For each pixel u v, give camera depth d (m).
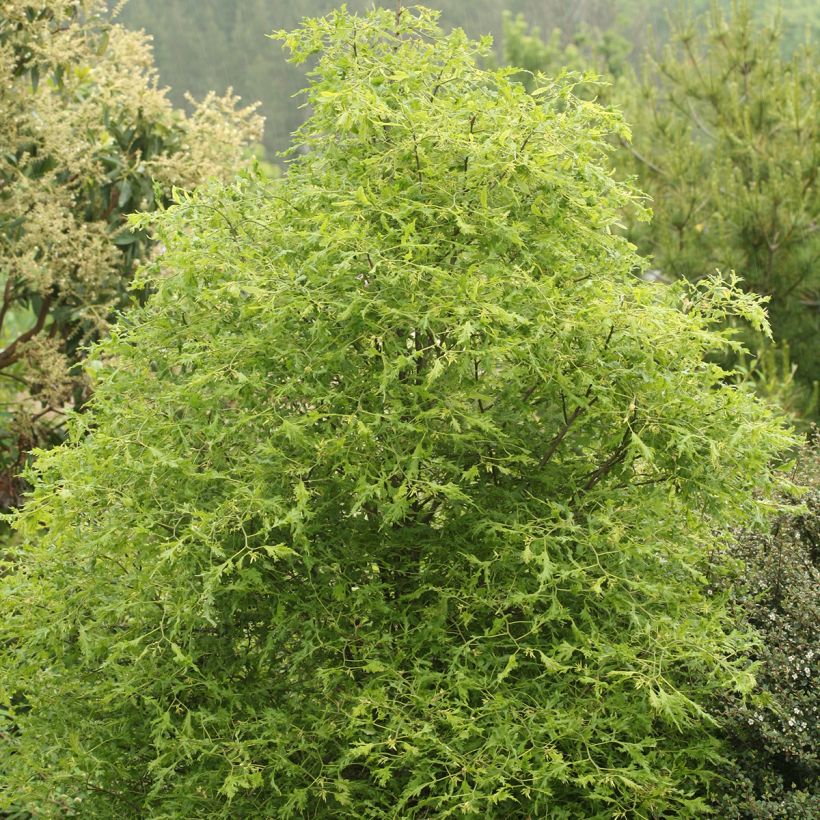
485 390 3.62
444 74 3.67
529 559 3.16
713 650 3.36
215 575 3.08
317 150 3.85
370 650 3.27
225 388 3.34
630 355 3.36
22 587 3.63
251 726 3.24
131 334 3.75
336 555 3.50
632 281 3.78
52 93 6.97
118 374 3.66
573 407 3.46
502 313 3.06
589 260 3.74
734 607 3.90
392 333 3.32
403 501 3.18
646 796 3.19
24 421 6.63
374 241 3.22
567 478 3.63
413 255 3.37
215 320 3.59
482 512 3.40
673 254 7.73
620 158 8.57
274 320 3.31
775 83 8.38
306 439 3.20
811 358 7.77
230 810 3.26
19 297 6.79
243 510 3.22
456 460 3.50
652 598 3.49
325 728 3.23
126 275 6.79
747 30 8.79
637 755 3.14
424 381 3.43
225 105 7.01
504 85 3.56
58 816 3.53
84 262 6.42
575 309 3.26
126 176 6.62
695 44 9.22
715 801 3.67
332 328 3.35
